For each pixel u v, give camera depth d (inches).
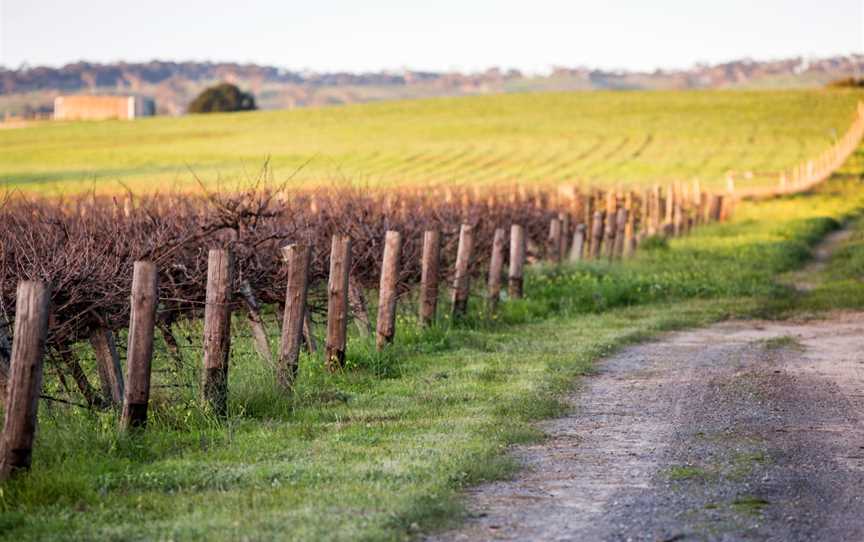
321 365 928.3
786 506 527.8
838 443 665.6
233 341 1002.7
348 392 848.9
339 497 537.6
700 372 952.3
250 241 999.0
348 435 689.6
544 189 2694.4
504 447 663.1
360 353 967.6
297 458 628.4
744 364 996.6
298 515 506.9
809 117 6747.1
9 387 554.9
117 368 768.3
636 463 622.2
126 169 4618.6
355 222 1261.1
